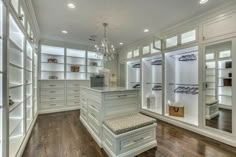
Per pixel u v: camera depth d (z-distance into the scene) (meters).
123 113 2.52
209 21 2.66
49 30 3.78
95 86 3.50
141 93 4.68
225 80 2.47
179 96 4.00
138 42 4.79
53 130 3.02
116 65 6.27
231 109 2.37
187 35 3.16
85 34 4.11
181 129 3.08
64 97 4.85
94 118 2.63
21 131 2.33
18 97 2.32
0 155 1.48
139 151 2.09
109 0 2.34
